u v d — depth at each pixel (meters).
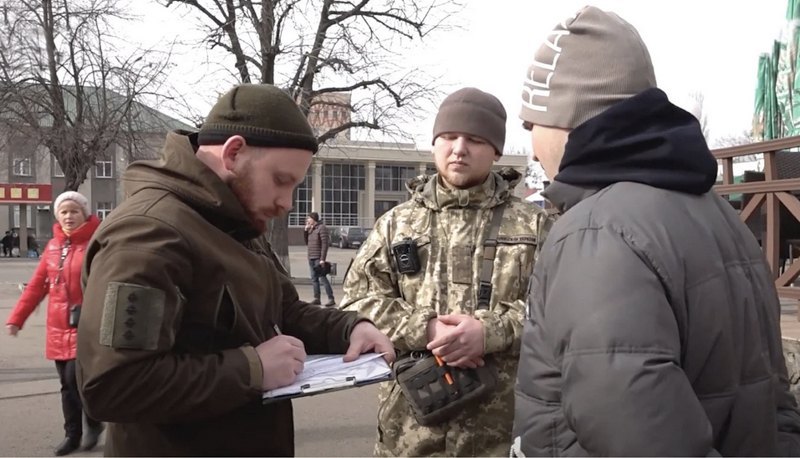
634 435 0.98
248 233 1.54
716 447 1.13
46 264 4.14
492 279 2.24
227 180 1.48
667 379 1.00
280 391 1.41
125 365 1.24
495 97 2.36
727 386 1.11
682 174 1.18
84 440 4.13
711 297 1.10
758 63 6.66
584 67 1.32
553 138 1.39
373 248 2.39
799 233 4.78
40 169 39.09
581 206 1.19
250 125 1.45
